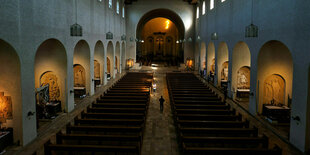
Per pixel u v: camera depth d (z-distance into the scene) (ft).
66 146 23.77
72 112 45.50
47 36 36.22
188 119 35.12
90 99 55.57
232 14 55.93
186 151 23.13
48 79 44.52
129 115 35.27
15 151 29.22
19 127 30.58
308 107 28.43
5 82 29.89
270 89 43.91
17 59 29.32
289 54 40.91
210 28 78.33
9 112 30.48
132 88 57.00
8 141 30.32
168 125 38.86
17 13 28.50
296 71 30.60
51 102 44.45
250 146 28.27
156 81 81.97
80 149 23.81
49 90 44.62
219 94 62.59
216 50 70.74
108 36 66.18
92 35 58.80
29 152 28.96
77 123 32.71
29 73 31.76
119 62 100.32
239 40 51.49
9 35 27.07
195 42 108.78
